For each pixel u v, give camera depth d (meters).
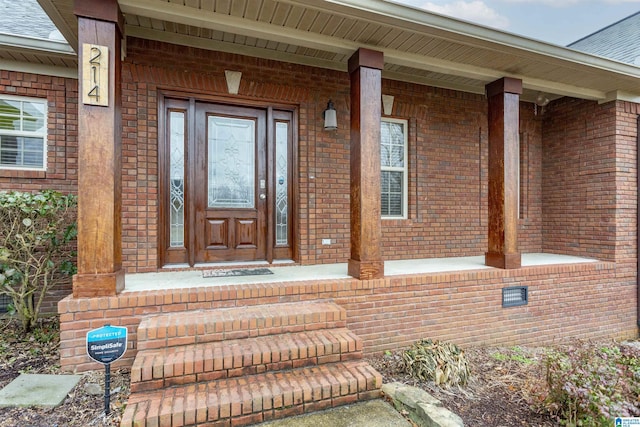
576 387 2.55
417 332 4.00
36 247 4.12
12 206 3.72
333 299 3.67
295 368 2.86
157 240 4.25
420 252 5.58
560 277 4.84
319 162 4.91
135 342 3.03
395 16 3.39
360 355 3.05
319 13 3.32
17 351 3.48
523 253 6.32
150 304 3.07
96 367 2.98
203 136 4.51
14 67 4.36
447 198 5.77
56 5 3.06
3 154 4.43
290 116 4.90
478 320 4.31
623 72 4.67
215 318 3.03
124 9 3.13
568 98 6.07
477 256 5.89
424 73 5.34
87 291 2.96
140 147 4.14
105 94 2.96
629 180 5.47
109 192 2.98
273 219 4.80
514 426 2.61
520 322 4.55
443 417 2.40
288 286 3.51
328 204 4.95
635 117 5.53
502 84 4.62
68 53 4.18
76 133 4.59
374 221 3.88
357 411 2.60
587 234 5.73
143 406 2.30
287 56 4.69
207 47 4.37
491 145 4.77
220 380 2.66
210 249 4.57
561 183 6.18
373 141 3.89
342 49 3.88
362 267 3.81
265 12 3.30
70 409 2.49
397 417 2.54
